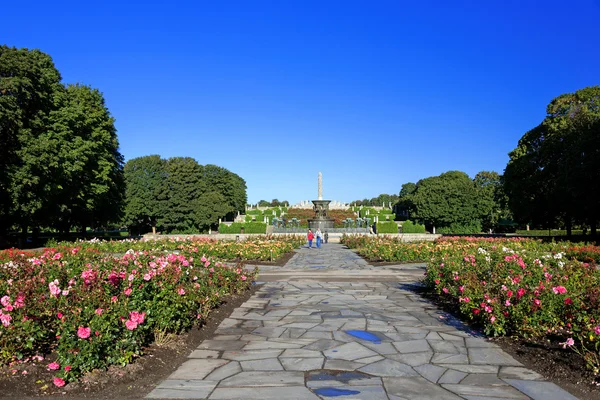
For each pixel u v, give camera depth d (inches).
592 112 1350.9
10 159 1075.3
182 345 263.0
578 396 189.6
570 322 255.6
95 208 1514.5
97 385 197.8
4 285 280.1
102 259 398.3
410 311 368.8
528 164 1469.0
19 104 1113.4
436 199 2367.1
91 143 1305.4
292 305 396.2
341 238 1724.9
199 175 2583.7
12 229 1695.4
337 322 328.5
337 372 220.2
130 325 216.4
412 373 218.8
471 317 313.3
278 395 190.4
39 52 1291.8
